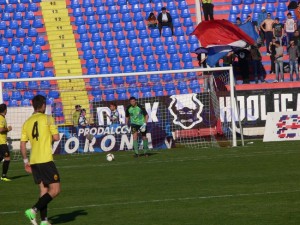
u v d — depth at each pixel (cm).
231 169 4156
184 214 2752
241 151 5256
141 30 7600
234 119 5788
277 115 6122
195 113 6028
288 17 7369
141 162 4816
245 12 7781
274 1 7888
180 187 3488
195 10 7800
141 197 3219
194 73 7112
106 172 4303
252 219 2602
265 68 7256
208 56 6719
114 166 4641
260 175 3822
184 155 5166
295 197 3047
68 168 4656
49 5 7806
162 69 7262
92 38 7531
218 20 6775
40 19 7700
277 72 6906
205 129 6022
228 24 6762
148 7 7812
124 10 7762
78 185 3741
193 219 2645
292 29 7369
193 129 6006
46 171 2567
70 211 2927
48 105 6412
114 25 7644
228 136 6109
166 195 3247
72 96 6969
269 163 4384
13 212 2973
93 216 2786
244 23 7112
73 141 5850
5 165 4109
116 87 6450
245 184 3494
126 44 7481
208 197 3134
